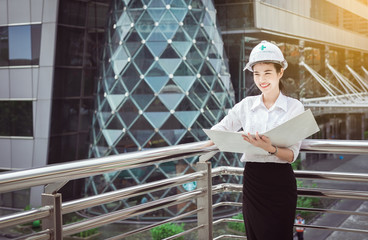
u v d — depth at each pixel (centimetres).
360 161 1221
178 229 1355
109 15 2091
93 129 2041
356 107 1489
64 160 2242
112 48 1981
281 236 250
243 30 1983
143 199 1833
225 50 2055
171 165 1839
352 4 1520
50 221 199
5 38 2217
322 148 257
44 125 2162
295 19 1698
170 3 1923
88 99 2341
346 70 1548
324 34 1586
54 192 200
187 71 1877
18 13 2181
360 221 833
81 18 2272
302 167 1286
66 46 2206
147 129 1845
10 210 2108
